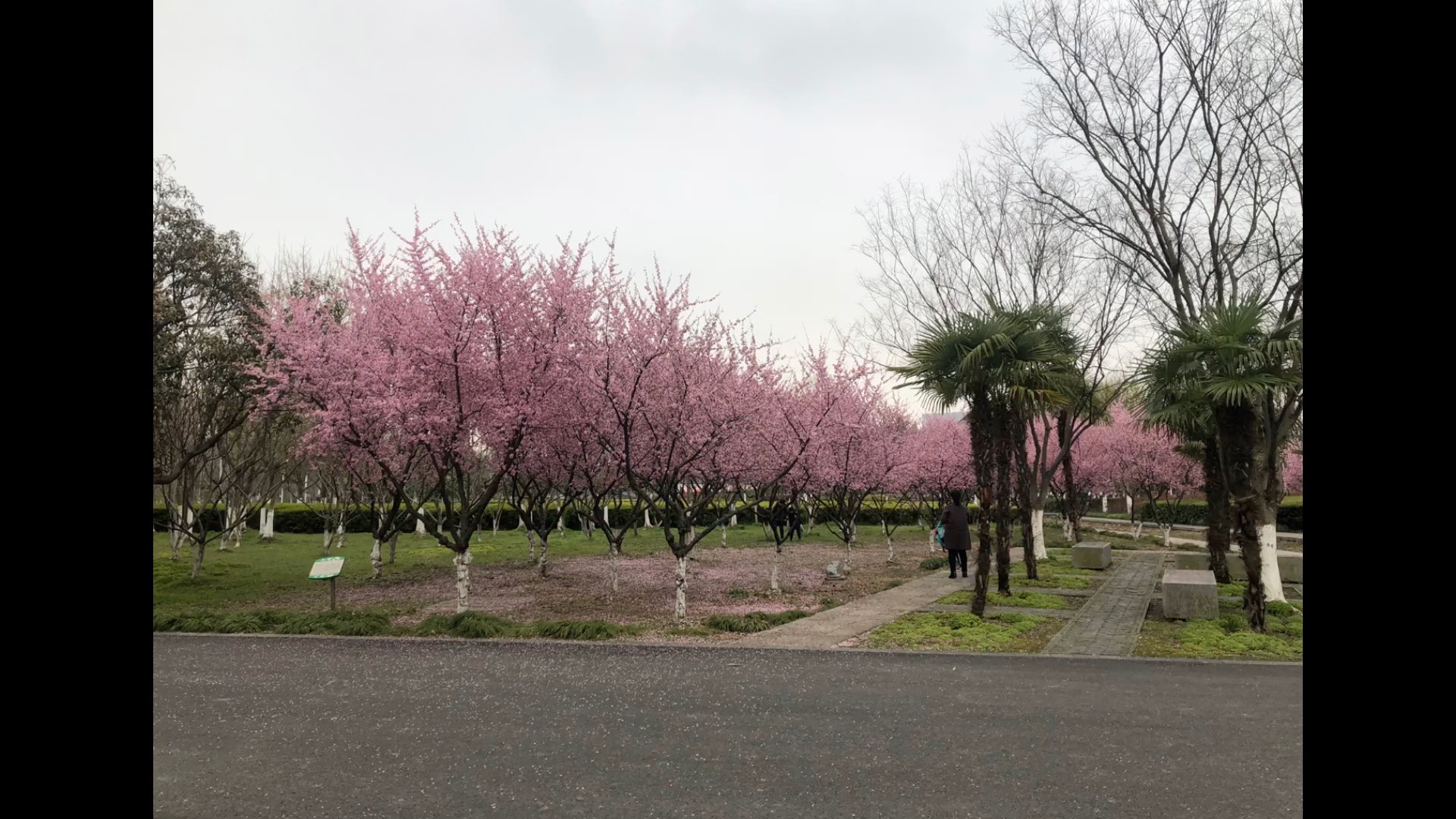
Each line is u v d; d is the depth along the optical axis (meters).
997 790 5.15
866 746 6.00
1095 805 4.93
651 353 12.32
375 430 12.63
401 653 9.56
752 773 5.48
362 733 6.42
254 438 22.92
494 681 8.13
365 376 11.88
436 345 12.02
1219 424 11.20
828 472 16.80
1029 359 12.48
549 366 12.30
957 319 13.60
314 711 7.08
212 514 31.17
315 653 9.58
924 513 31.69
